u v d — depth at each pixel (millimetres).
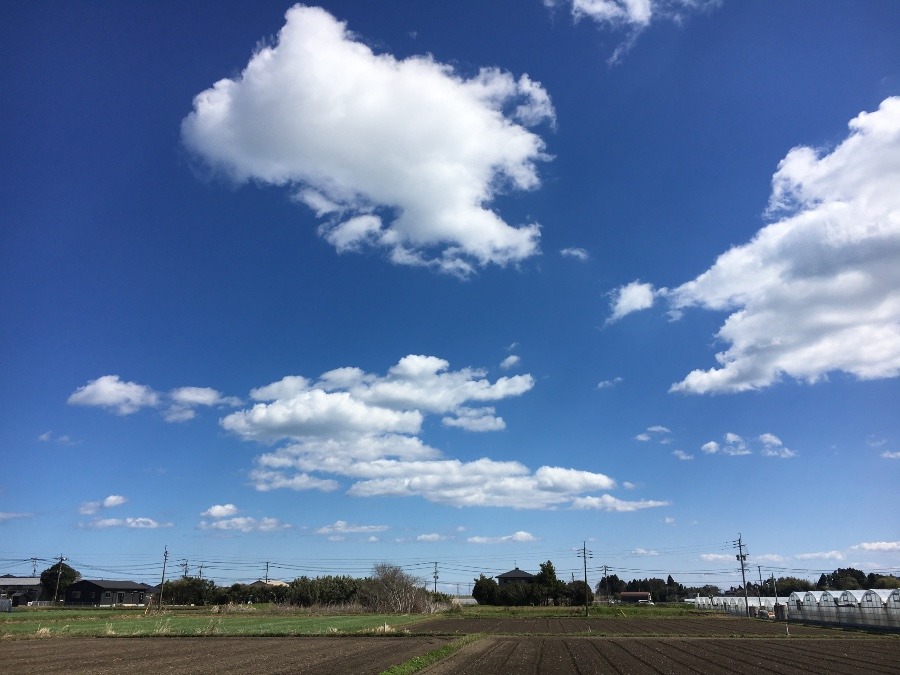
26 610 94562
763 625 74125
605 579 193500
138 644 43188
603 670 31203
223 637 50250
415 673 29266
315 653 37469
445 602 122125
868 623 63969
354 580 116438
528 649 42656
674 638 52906
